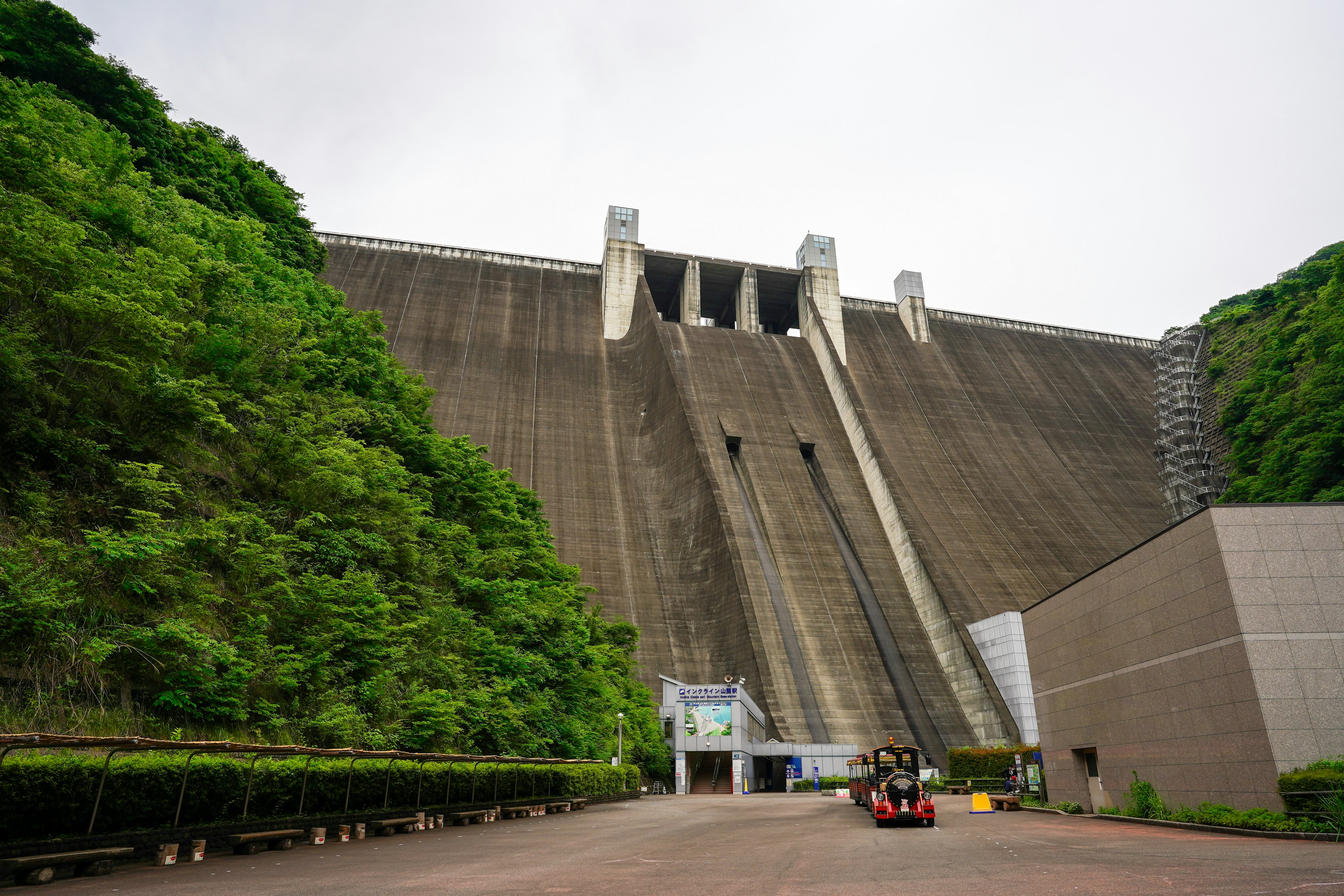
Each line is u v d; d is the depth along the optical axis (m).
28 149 23.72
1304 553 21.09
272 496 27.11
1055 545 92.56
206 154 44.25
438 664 28.47
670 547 83.00
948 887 11.48
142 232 26.11
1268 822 18.66
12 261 20.53
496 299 113.38
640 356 105.56
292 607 23.30
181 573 20.55
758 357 108.81
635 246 117.06
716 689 62.16
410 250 117.56
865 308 130.12
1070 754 30.61
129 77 37.69
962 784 58.03
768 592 75.69
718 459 89.12
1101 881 11.72
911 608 80.12
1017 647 66.94
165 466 22.84
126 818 14.28
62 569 17.73
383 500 30.42
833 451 96.75
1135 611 25.70
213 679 19.20
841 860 15.58
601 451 93.00
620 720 50.47
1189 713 22.75
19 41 34.62
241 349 27.12
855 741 65.94
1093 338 142.25
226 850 16.31
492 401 95.62
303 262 49.44
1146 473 111.62
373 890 11.33
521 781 31.78
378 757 21.50
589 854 17.02
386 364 39.94
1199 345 131.88
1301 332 103.12
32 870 11.77
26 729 15.07
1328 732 19.61
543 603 39.91
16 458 19.41
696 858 16.25
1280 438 92.75
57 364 20.92
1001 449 108.50
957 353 126.50
